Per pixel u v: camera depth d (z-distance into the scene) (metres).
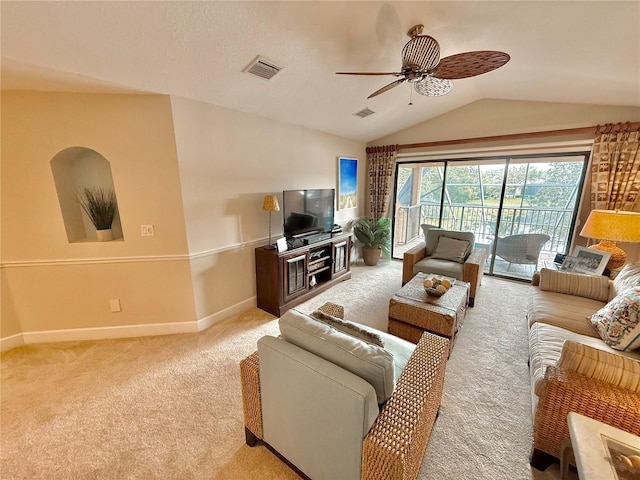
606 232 2.58
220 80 2.26
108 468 1.44
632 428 1.14
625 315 1.68
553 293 2.55
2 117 2.13
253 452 1.53
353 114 3.56
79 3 1.37
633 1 1.33
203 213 2.69
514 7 1.63
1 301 2.39
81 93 2.20
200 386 2.02
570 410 1.26
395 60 2.40
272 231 3.42
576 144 3.36
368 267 4.83
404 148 4.68
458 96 3.65
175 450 1.54
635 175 3.01
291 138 3.52
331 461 1.18
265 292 3.17
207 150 2.64
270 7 1.60
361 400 1.00
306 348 1.27
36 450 1.54
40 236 2.37
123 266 2.54
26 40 1.51
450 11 1.73
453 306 2.36
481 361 2.29
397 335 2.51
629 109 3.03
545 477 1.38
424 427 1.26
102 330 2.63
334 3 1.62
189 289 2.69
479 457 1.49
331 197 3.84
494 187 4.16
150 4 1.44
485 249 3.73
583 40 1.83
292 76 2.43
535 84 2.92
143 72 1.97
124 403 1.86
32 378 2.10
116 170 2.35
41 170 2.27
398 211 5.38
